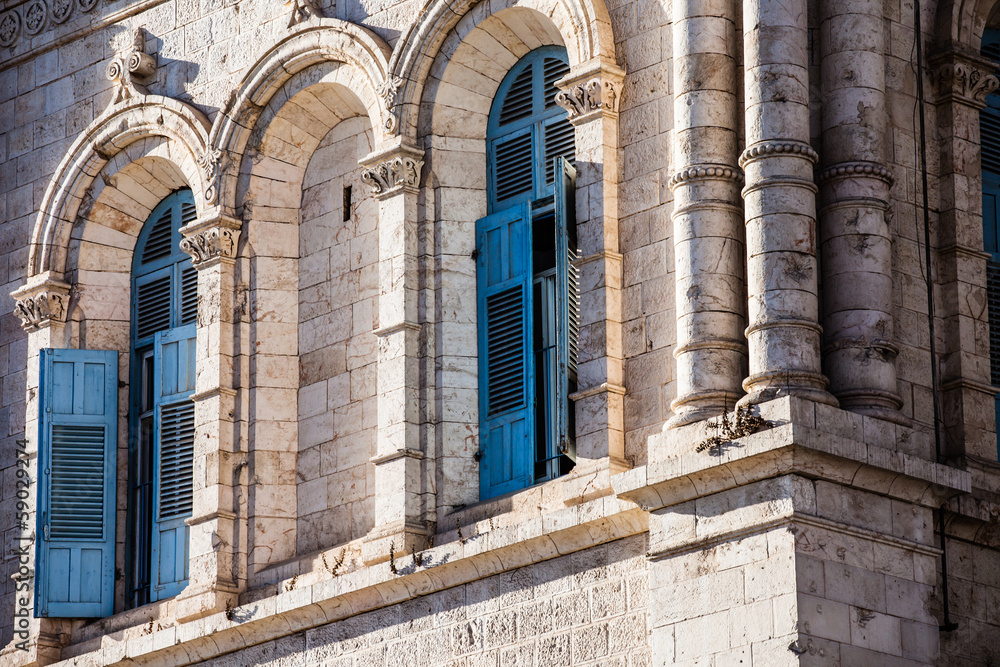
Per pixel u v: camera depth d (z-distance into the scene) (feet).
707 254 119.65
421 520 131.44
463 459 132.87
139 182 153.99
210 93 148.25
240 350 143.13
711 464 113.70
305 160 146.30
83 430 151.02
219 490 140.56
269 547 139.85
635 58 127.95
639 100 127.24
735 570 113.19
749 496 113.60
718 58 122.01
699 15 122.52
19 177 159.22
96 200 154.51
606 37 128.47
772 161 117.91
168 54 151.84
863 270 118.42
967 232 125.18
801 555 111.14
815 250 117.60
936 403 121.29
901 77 125.49
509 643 124.36
